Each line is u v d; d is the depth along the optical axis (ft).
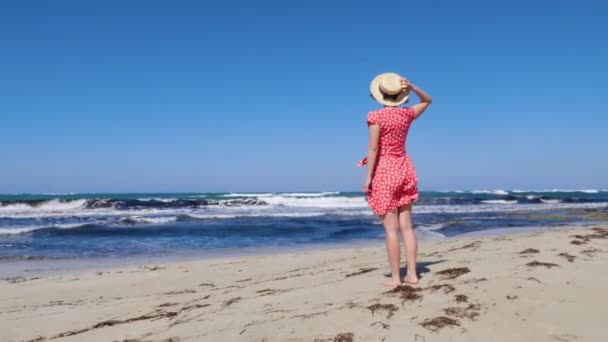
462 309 11.58
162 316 14.61
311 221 71.20
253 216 82.33
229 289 19.72
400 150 14.10
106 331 13.47
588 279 13.89
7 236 51.75
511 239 28.76
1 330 14.76
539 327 10.46
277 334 10.73
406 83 13.96
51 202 99.71
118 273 26.94
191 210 99.40
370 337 10.25
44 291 22.27
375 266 21.56
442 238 43.11
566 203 131.44
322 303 13.10
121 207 103.40
